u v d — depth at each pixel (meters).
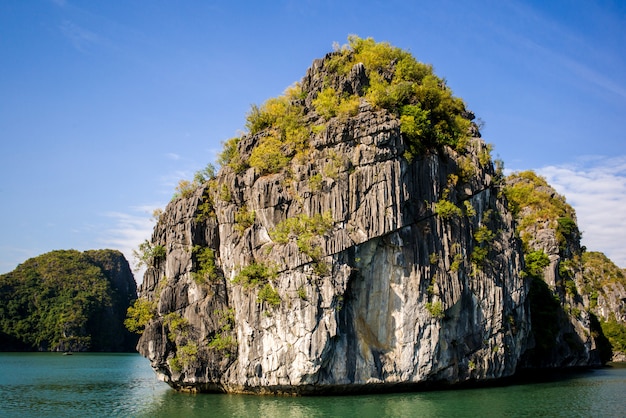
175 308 61.47
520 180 137.38
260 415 46.00
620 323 148.75
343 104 59.56
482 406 50.62
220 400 54.41
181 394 59.81
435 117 64.19
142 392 70.69
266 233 57.72
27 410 55.50
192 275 61.34
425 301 57.16
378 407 48.81
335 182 55.94
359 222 55.50
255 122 66.44
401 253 57.06
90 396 66.69
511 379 73.50
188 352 59.25
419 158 60.25
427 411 47.53
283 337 53.34
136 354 198.38
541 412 49.53
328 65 66.44
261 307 54.81
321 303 52.88
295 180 57.91
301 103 66.31
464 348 60.16
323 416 45.22
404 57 67.88
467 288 61.00
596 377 87.50
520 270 69.38
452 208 59.69
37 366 127.31
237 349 58.44
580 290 120.00
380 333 56.56
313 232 54.78
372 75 64.62
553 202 127.88
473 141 67.69
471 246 62.47
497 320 63.22
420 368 56.16
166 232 66.44
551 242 110.94
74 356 176.12
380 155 56.44
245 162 62.16
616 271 162.12
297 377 52.38
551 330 96.00
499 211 68.31
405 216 57.34
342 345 53.94
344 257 54.69
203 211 63.34
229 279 60.28
